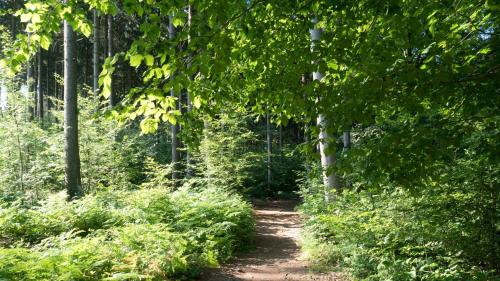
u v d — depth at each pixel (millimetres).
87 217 8062
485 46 3041
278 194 20219
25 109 12117
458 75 2730
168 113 3344
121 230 6961
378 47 2957
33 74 26266
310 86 2984
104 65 2719
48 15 3404
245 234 9445
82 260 5316
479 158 4566
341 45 3049
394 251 5820
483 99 2805
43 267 4613
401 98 2658
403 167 2848
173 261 5941
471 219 4902
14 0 23547
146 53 2660
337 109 2711
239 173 14547
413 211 5543
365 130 6027
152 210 8539
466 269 4926
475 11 3377
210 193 11227
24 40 3473
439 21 3561
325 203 9039
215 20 2740
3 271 4375
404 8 3408
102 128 13633
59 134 12312
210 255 7051
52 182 12133
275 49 3586
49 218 7844
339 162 2998
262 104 4535
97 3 3496
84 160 12727
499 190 4668
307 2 3398
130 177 14789
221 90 3559
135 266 5570
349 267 6211
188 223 7992
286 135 25422
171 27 13273
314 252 7566
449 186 5012
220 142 13836
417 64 3070
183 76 2729
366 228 6156
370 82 2652
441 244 5117
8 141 11500
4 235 7414
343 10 3498
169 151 20016
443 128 2809
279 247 9164
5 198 9945
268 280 6477
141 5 2953
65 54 10766
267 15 3566
